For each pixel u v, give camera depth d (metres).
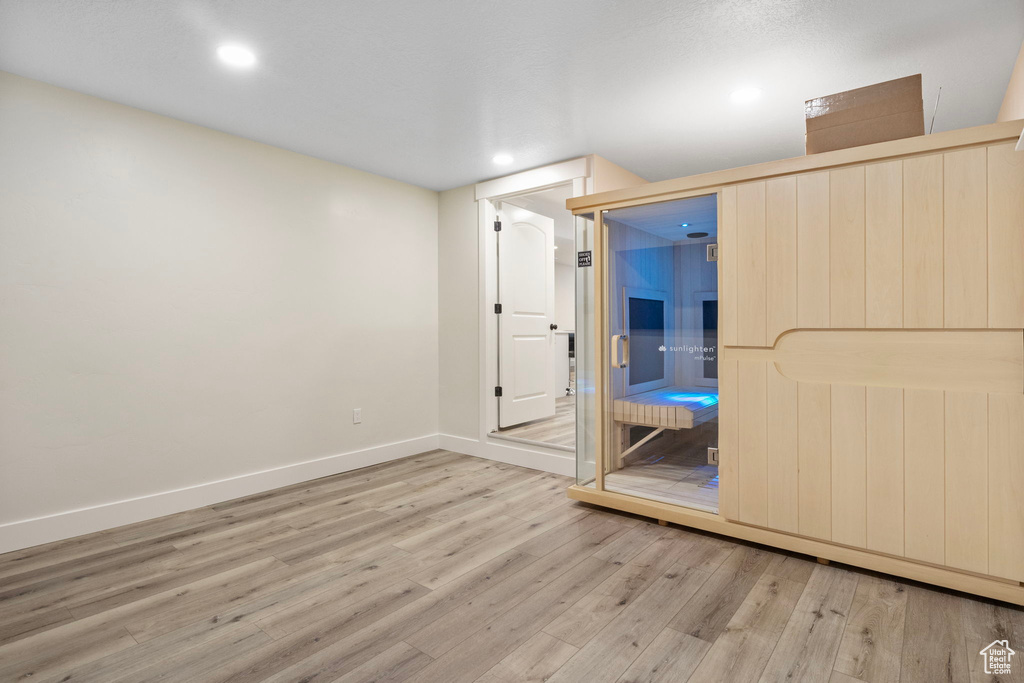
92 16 1.96
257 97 2.67
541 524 2.72
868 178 2.07
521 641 1.67
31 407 2.46
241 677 1.51
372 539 2.54
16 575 2.16
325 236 3.69
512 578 2.11
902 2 1.86
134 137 2.79
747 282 2.38
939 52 2.22
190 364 3.00
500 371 4.35
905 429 2.00
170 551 2.40
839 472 2.15
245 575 2.16
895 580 2.06
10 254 2.40
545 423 4.98
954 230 1.90
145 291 2.83
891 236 2.02
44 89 2.49
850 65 2.33
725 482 2.46
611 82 2.51
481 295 4.22
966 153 1.88
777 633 1.70
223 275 3.15
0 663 1.59
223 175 3.15
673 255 2.67
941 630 1.71
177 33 2.08
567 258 8.86
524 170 3.89
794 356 2.27
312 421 3.61
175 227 2.94
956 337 1.92
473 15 1.97
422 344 4.41
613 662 1.56
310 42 2.16
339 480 3.58
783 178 2.28
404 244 4.25
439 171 3.93
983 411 1.86
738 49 2.21
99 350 2.67
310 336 3.60
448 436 4.48
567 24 2.03
